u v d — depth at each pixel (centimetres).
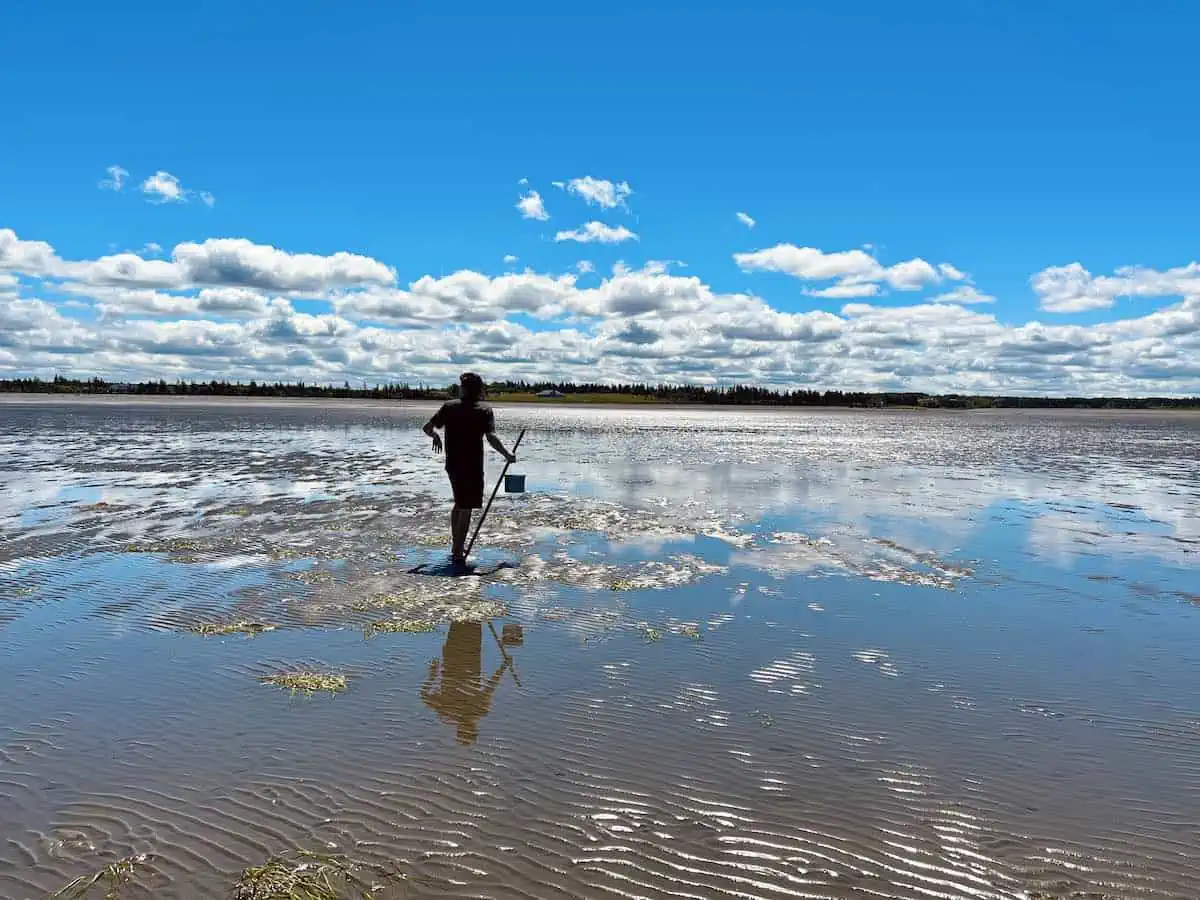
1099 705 677
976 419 10675
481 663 754
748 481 2330
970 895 421
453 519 1188
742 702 671
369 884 415
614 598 991
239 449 3123
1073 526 1570
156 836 457
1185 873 445
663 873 434
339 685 688
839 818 493
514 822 480
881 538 1419
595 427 5878
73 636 810
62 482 2030
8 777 523
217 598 958
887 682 721
